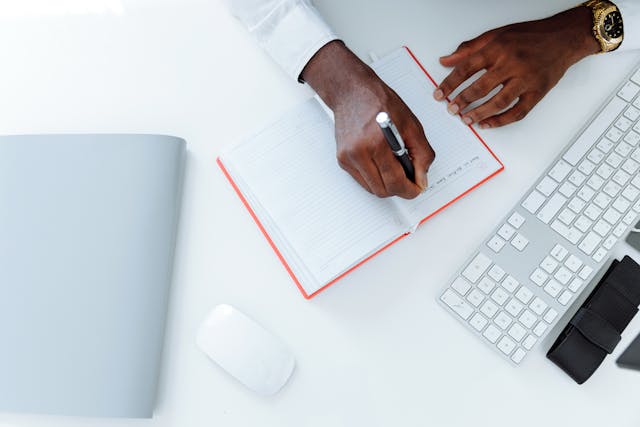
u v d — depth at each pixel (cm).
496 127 64
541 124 65
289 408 57
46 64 66
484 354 58
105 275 57
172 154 60
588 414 57
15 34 67
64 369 55
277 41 62
